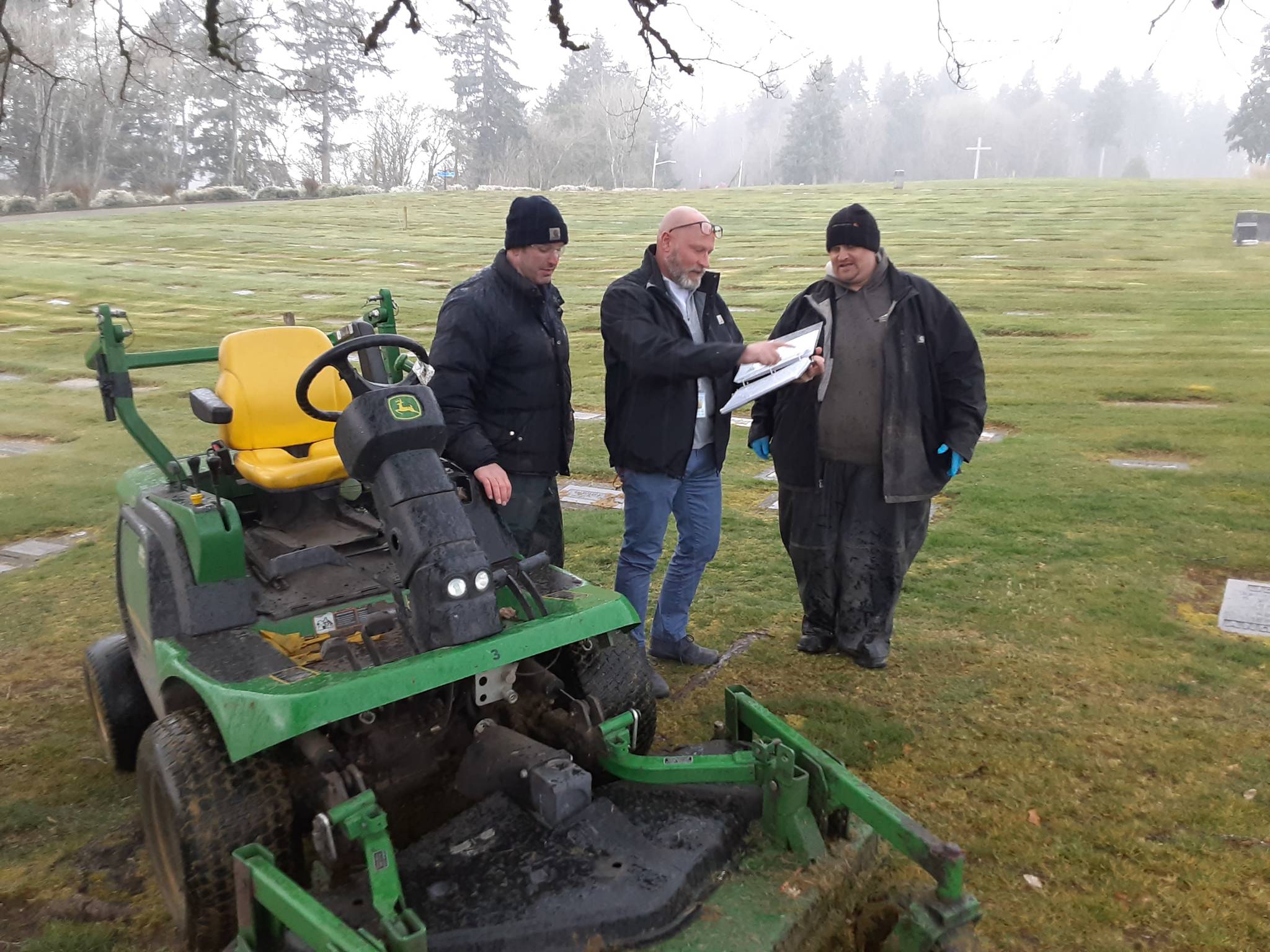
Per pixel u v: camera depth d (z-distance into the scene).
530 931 2.52
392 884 2.54
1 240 38.66
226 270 30.34
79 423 12.12
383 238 40.62
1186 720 4.34
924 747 4.16
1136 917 3.11
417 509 3.06
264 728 2.66
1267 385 12.07
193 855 2.76
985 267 26.00
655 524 4.55
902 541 4.76
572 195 63.00
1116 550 6.55
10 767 4.29
